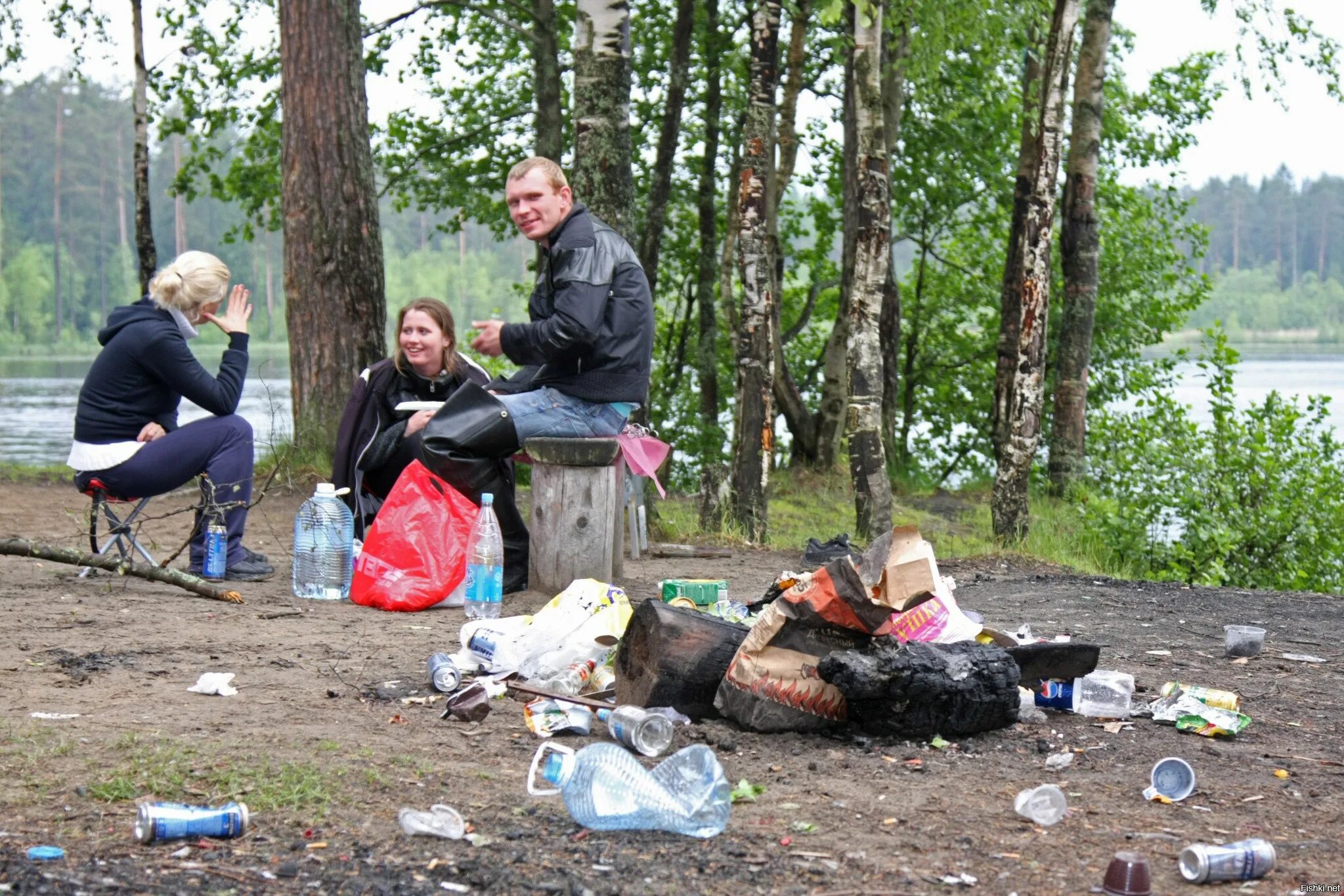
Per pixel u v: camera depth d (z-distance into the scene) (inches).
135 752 148.1
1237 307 4633.4
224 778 141.0
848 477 655.8
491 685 186.9
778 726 171.0
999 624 280.5
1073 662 187.9
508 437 266.7
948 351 925.8
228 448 275.6
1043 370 452.8
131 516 271.1
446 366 292.0
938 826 136.1
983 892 118.6
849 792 147.2
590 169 393.4
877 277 417.1
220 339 3257.9
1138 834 135.3
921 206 840.9
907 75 528.1
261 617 240.1
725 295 641.0
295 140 486.9
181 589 267.1
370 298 491.5
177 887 113.3
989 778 155.1
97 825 127.1
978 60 692.1
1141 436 554.3
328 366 487.2
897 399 828.0
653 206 681.6
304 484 461.1
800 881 120.0
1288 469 537.3
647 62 745.0
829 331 965.8
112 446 266.5
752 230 420.5
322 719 169.8
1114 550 478.6
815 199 870.4
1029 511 470.0
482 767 151.2
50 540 344.2
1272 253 5073.8
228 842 124.6
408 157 792.9
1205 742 177.0
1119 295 829.2
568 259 268.8
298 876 117.0
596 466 271.0
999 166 795.4
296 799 135.5
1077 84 629.9
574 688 188.2
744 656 172.2
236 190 743.1
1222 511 524.1
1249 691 213.8
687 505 532.7
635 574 319.6
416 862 121.0
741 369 425.1
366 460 287.0
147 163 633.0
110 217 3698.3
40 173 3693.4
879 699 168.9
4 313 3499.0
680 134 777.6
